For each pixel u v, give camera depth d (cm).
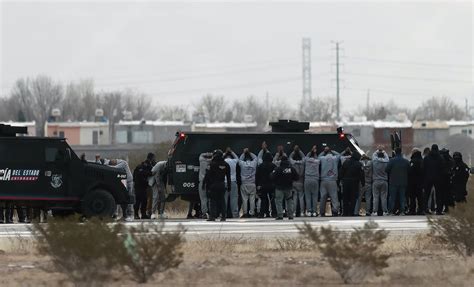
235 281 5194
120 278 5169
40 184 9125
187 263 5828
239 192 9812
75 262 5034
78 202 9212
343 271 5175
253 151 10312
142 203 9875
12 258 6191
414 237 7119
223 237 7150
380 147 9975
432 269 5581
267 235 7406
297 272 5453
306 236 6209
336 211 9819
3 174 9069
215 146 10188
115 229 5175
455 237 6338
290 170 9044
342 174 9700
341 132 10531
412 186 9944
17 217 10494
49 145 9156
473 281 5231
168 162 10150
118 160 9875
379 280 5247
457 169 9719
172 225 8244
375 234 5312
